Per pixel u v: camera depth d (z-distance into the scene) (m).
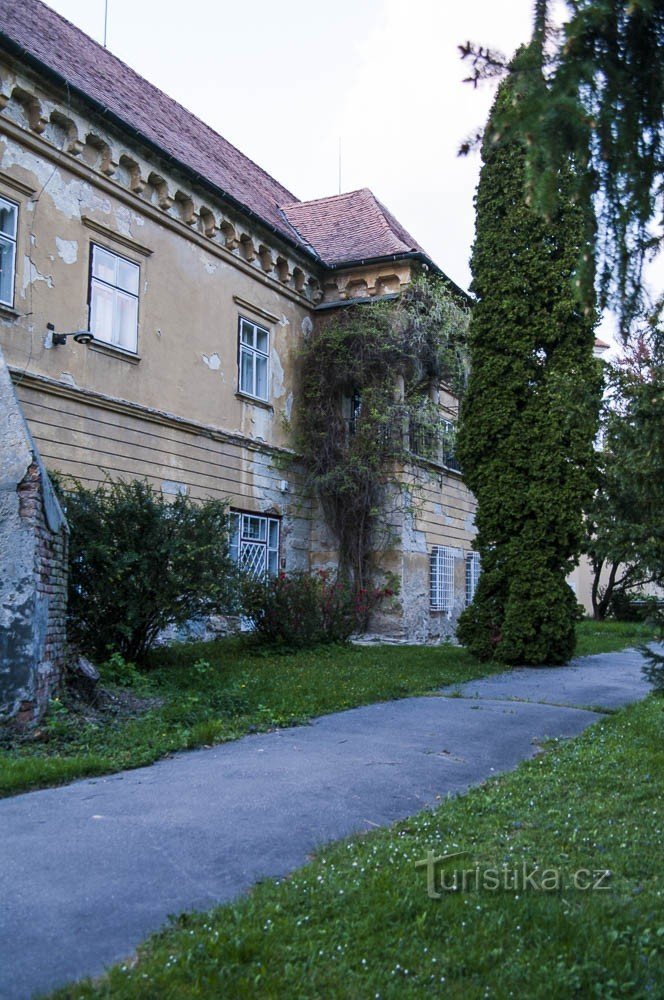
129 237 14.17
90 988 3.04
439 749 7.49
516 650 14.38
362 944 3.44
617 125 4.19
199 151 18.28
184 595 10.67
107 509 10.41
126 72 18.38
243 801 5.58
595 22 3.92
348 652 14.62
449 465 21.75
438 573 20.52
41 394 12.29
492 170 15.02
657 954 3.40
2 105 11.84
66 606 8.98
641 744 7.63
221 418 16.30
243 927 3.54
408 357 18.36
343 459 18.52
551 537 14.46
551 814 5.36
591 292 4.68
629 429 6.81
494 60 4.16
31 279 12.25
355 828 5.11
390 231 19.88
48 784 5.95
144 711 8.37
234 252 16.78
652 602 7.68
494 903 3.88
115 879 4.15
